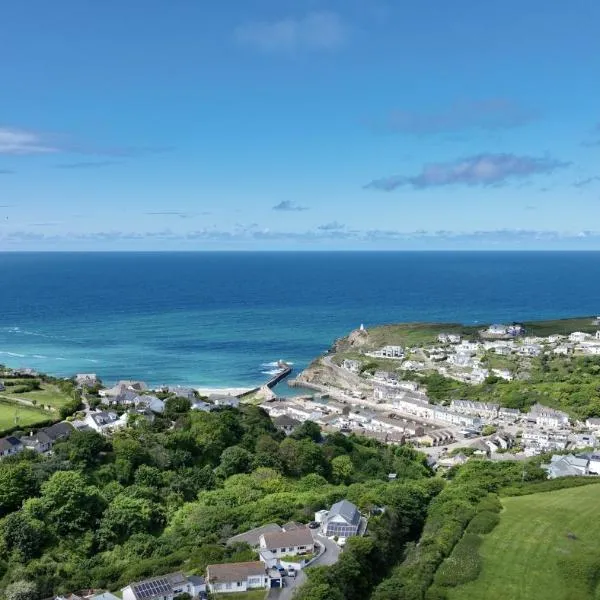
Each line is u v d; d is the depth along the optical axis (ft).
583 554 411.13
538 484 555.28
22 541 393.29
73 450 506.89
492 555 412.98
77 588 357.61
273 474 537.24
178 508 469.57
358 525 419.95
